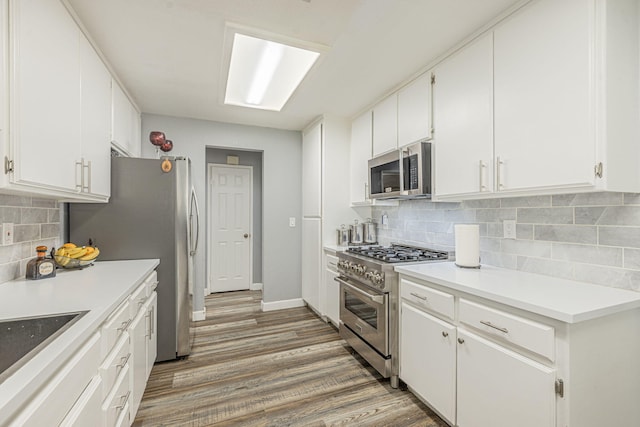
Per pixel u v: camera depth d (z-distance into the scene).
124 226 2.22
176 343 2.36
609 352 1.14
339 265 2.60
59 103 1.35
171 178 2.33
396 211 2.96
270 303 3.61
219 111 3.02
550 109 1.32
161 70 2.13
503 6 1.49
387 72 2.19
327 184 3.20
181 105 2.85
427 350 1.67
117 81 2.21
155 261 2.16
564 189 1.29
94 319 0.99
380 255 2.26
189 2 1.45
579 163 1.22
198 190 3.26
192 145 3.23
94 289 1.36
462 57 1.79
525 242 1.74
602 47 1.16
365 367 2.28
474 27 1.66
